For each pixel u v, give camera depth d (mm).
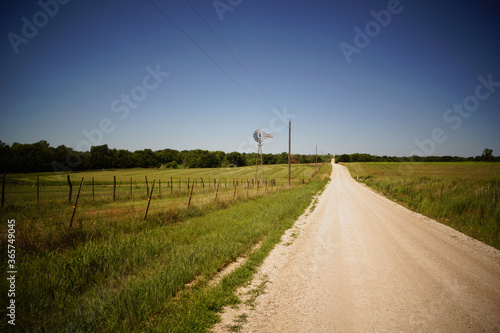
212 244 5934
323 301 3664
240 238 6734
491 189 12188
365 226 9227
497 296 3785
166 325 2934
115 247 5277
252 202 14641
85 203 14008
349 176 60500
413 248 6410
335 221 10211
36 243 5344
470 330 2893
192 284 4188
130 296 3400
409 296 3791
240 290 4039
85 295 3645
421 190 17578
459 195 12141
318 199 18953
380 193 24219
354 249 6355
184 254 5172
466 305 3506
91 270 4477
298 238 7473
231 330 2924
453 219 10117
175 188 29875
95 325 2887
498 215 8859
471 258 5598
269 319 3170
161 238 6398
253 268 4957
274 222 9148
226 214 10492
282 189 25172
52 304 3301
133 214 8969
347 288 4098
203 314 3227
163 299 3535
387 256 5781
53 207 11914
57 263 4387
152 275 4219
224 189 24750
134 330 2855
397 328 2941
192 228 7852
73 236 6035
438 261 5406
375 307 3467
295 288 4117
